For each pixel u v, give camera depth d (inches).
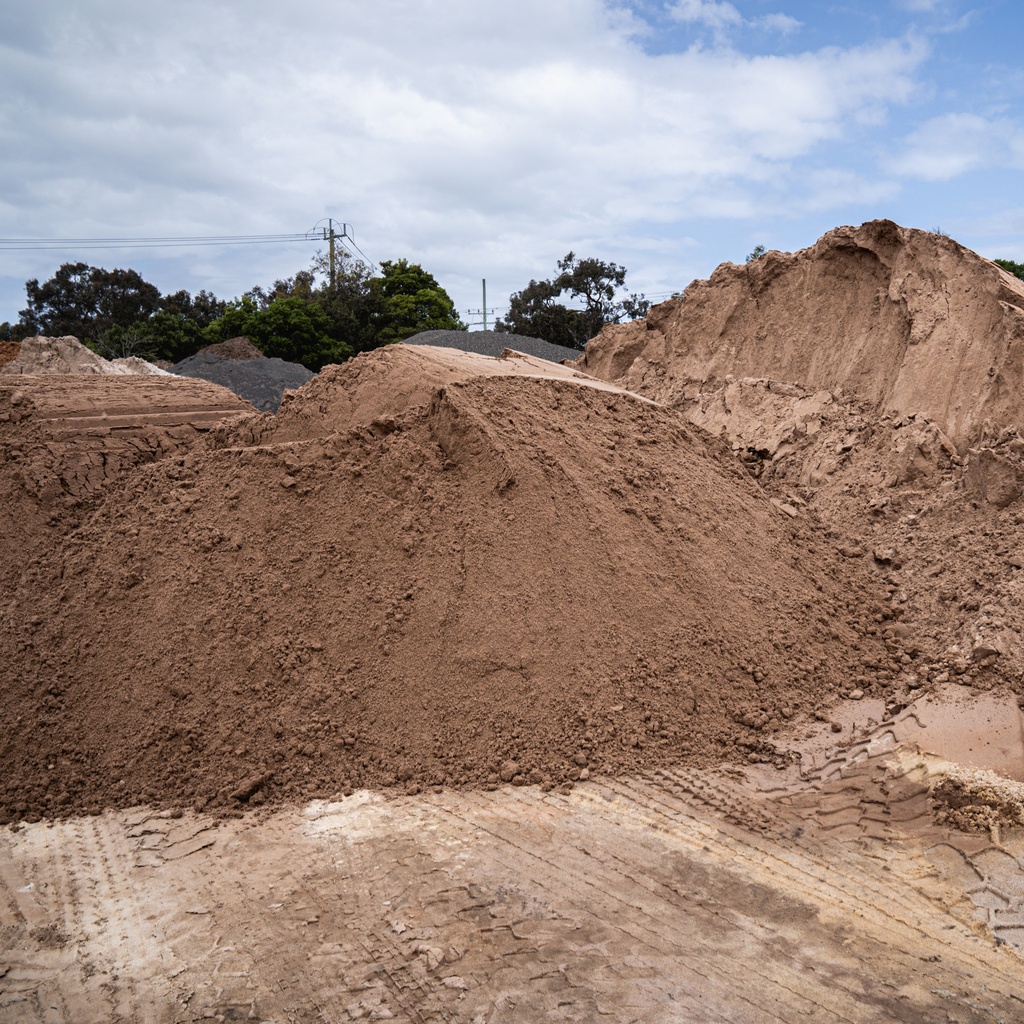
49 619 273.1
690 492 307.3
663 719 234.2
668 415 354.6
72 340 673.0
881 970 150.2
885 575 316.5
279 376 1038.4
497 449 273.0
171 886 182.7
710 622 261.6
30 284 1947.6
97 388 381.4
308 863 188.2
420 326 1536.7
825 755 224.7
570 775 218.7
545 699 234.4
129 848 200.1
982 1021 137.7
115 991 150.6
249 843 198.4
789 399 439.8
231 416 374.6
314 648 249.1
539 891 174.4
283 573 266.2
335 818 207.0
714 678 247.9
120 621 265.9
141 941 164.4
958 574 296.5
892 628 286.7
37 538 308.0
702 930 161.8
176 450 355.9
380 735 232.4
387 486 277.9
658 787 213.9
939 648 270.8
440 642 246.4
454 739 229.9
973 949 155.2
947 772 204.2
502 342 1104.8
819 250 459.8
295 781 223.1
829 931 160.9
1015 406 343.9
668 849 188.5
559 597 252.4
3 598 286.0
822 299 459.2
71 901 179.6
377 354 332.8
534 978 149.8
